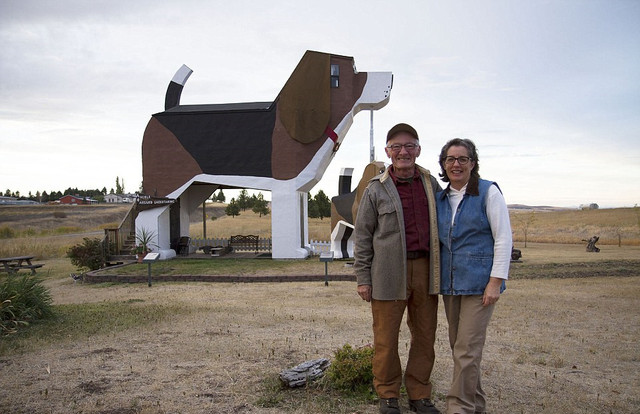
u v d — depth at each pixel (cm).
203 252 2244
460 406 368
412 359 422
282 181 1894
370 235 410
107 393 475
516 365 570
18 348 638
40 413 426
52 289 1310
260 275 1398
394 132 399
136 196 1856
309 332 731
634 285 1241
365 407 434
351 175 2059
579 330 750
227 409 434
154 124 1989
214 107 2055
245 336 705
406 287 394
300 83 1875
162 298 1091
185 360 584
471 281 372
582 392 480
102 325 765
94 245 1752
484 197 379
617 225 4297
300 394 466
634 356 605
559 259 1905
